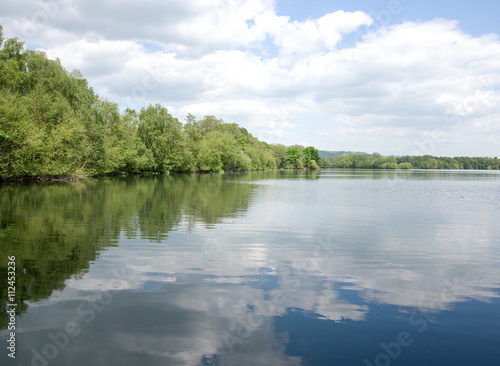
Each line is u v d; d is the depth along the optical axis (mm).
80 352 5051
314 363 4898
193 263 9609
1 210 18406
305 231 14828
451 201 29766
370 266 9703
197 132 98125
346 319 6305
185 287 7703
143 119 70688
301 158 169250
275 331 5805
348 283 8242
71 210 18891
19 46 44344
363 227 16125
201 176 69938
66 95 47000
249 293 7449
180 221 16500
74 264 9227
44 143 39812
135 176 62000
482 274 9109
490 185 55500
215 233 13945
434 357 5129
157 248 11180
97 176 56438
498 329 6043
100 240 12109
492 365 4941
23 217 16375
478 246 12453
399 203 27500
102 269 8852
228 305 6793
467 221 18469
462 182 64812
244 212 20312
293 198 29844
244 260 10055
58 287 7547
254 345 5340
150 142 70062
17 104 38125
